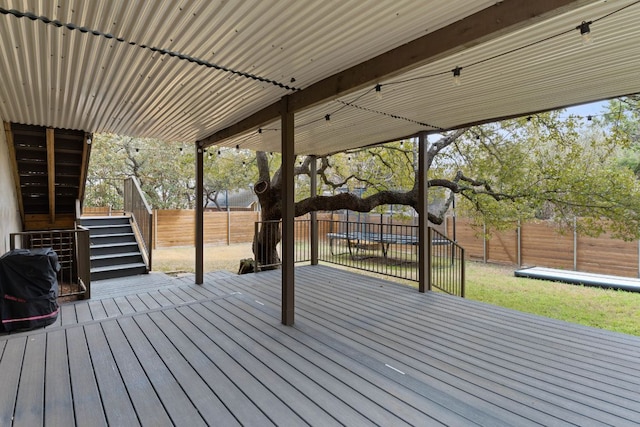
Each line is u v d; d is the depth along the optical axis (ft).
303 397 6.64
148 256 20.04
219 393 6.76
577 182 18.71
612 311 16.85
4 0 5.80
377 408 6.29
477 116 13.15
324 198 21.77
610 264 24.22
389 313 12.37
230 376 7.47
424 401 6.58
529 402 6.69
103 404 6.35
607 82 9.64
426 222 15.65
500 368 8.15
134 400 6.49
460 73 8.88
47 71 8.86
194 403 6.40
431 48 7.01
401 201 21.54
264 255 23.27
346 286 16.52
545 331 10.68
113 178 38.11
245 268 22.30
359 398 6.64
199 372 7.64
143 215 21.22
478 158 22.24
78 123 14.19
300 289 15.89
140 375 7.48
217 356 8.48
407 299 14.26
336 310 12.67
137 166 39.83
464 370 8.01
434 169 24.02
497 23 6.04
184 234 38.47
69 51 7.75
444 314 12.30
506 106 11.87
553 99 11.15
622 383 7.52
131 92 10.44
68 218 21.25
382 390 6.97
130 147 38.99
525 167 20.61
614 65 8.50
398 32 7.00
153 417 5.97
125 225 22.35
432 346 9.42
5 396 6.60
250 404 6.39
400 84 9.71
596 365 8.39
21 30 6.81
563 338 10.12
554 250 27.12
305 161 25.89
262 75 9.21
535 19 5.66
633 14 6.23
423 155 15.64
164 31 6.84
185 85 9.88
